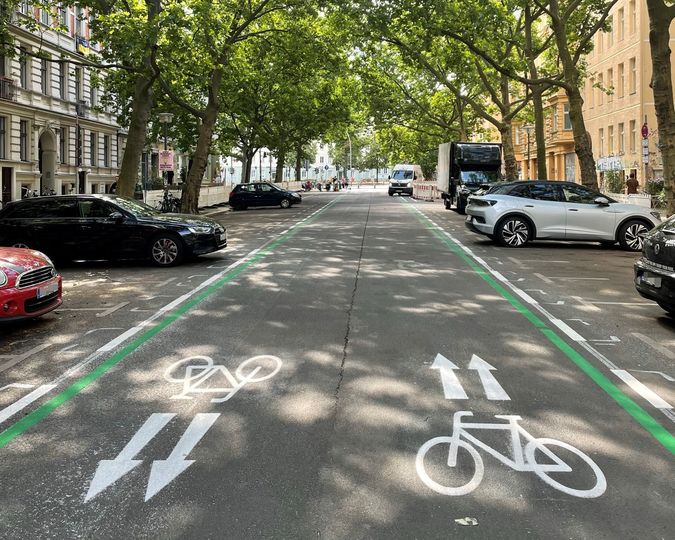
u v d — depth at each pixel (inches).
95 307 380.2
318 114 1962.4
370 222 1042.7
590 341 296.4
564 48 915.4
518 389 228.2
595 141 1854.1
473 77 1494.8
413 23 983.6
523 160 2522.1
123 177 994.7
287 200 1557.6
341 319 339.6
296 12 1101.1
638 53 1557.6
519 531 134.9
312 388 229.1
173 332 314.7
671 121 692.1
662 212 949.2
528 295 410.3
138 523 139.6
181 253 545.3
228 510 144.3
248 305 377.7
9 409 211.9
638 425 194.9
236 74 1307.8
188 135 1673.2
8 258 326.3
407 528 135.9
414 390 226.7
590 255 620.4
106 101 1279.5
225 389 229.3
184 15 850.8
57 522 140.5
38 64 1467.8
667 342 294.8
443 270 517.3
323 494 151.2
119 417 203.3
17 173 1395.2
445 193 1359.5
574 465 166.7
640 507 145.2
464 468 164.6
